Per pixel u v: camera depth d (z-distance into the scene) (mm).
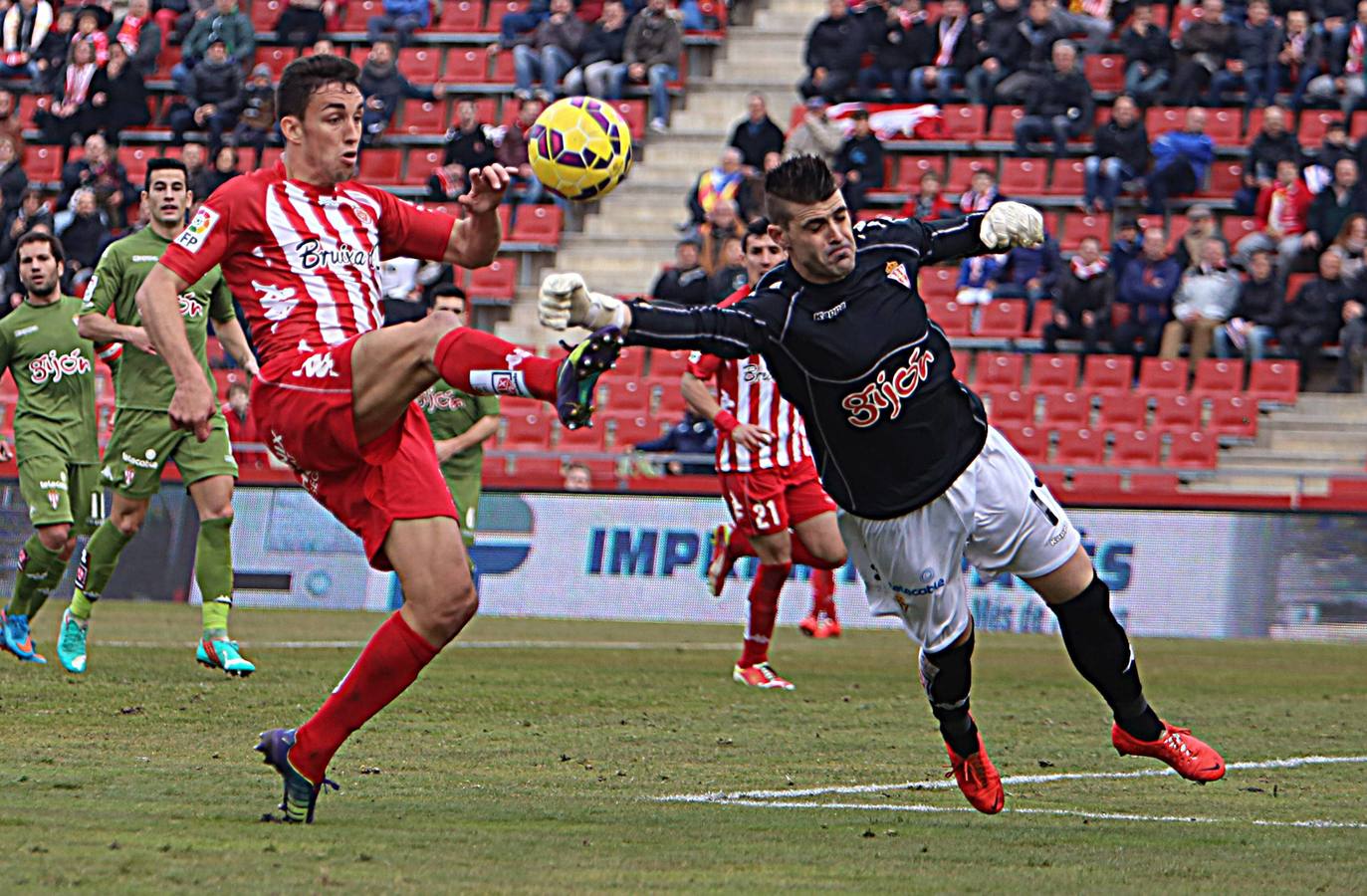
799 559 32125
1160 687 33812
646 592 53281
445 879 12258
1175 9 73188
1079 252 62969
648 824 15438
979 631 51781
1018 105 69375
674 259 70812
